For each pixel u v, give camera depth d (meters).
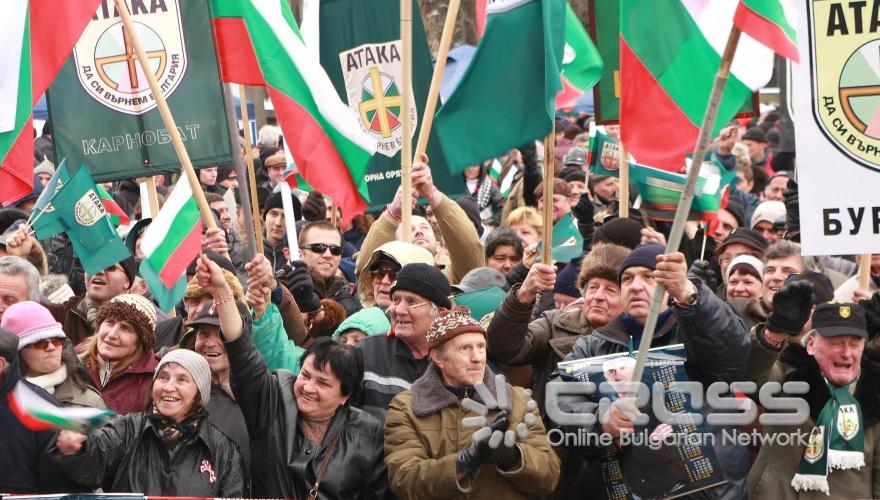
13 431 14.73
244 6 18.95
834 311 15.13
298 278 19.19
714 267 23.47
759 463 15.40
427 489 14.41
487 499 14.70
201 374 15.30
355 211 19.38
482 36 16.78
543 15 16.53
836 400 15.20
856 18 16.09
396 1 23.20
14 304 16.95
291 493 15.24
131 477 14.96
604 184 31.14
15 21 17.84
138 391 17.02
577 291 19.78
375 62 23.23
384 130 23.19
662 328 15.58
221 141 19.12
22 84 17.92
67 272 25.34
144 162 19.20
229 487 15.16
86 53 19.19
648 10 17.70
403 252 18.03
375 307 18.06
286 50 19.09
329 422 15.50
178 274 19.03
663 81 17.69
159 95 16.39
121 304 17.16
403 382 16.27
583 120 46.38
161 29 19.05
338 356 15.41
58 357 15.90
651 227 25.14
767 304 19.03
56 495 14.23
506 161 33.09
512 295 16.02
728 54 13.70
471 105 16.84
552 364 16.56
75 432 14.49
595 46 22.58
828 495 15.19
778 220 25.97
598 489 15.15
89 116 19.23
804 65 16.17
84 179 19.30
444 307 16.33
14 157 18.00
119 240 19.66
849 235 16.09
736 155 35.41
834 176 16.12
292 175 29.72
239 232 27.38
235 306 15.30
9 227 23.97
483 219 31.97
